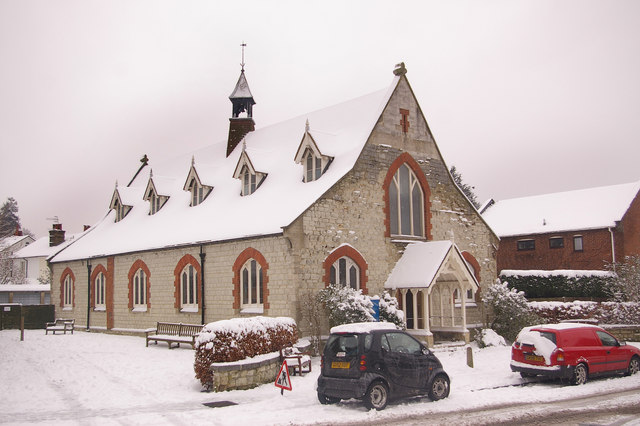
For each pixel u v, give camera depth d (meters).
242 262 26.33
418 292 27.98
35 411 14.66
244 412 14.25
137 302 34.16
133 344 28.95
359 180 26.30
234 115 38.19
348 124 29.19
